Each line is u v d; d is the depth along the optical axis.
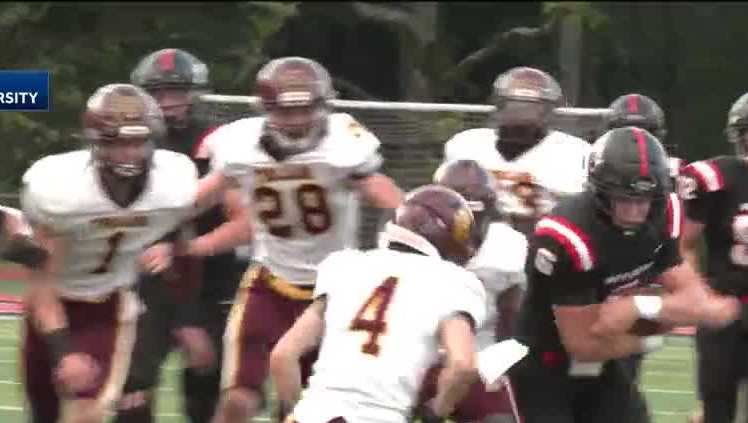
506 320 14.69
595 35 52.66
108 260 13.99
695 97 53.31
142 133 13.16
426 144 27.53
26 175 13.69
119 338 14.16
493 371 11.97
